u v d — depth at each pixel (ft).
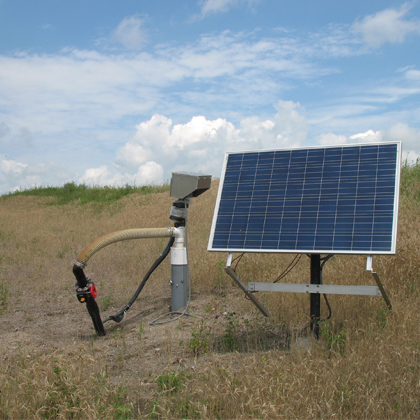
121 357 17.33
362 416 11.87
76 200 75.41
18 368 16.08
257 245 16.39
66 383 13.17
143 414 13.02
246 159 19.29
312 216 16.40
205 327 19.98
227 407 12.71
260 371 14.23
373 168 16.80
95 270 33.12
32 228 52.26
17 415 12.36
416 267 22.93
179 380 14.28
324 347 16.08
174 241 23.44
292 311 20.79
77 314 24.23
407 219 31.68
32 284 29.63
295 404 12.26
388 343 15.20
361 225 15.53
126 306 22.45
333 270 24.73
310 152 18.34
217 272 27.61
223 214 17.78
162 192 70.44
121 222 53.36
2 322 22.85
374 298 20.20
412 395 12.66
